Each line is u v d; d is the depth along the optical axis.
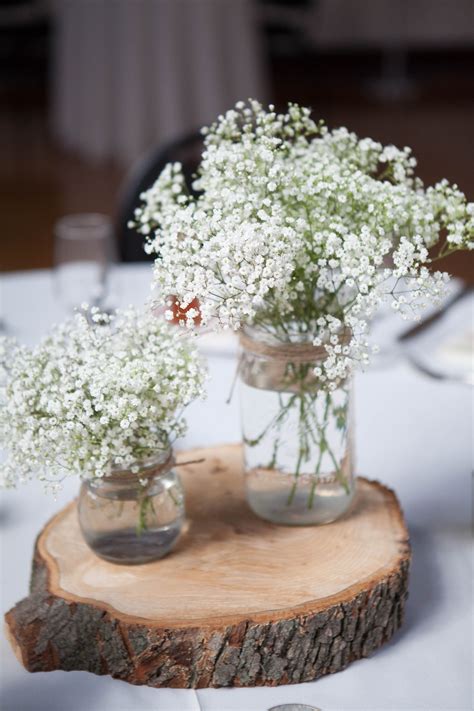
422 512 1.21
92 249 1.51
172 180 1.07
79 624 1.00
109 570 1.06
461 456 1.29
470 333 1.53
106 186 4.59
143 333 1.03
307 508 1.10
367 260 0.93
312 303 1.04
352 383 1.08
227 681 0.99
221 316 0.94
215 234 0.96
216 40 4.52
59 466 0.98
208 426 1.35
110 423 0.98
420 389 1.42
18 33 6.08
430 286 0.95
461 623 1.06
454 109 5.96
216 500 1.17
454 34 7.18
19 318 1.60
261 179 0.98
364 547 1.07
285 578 1.04
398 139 5.30
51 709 0.97
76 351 1.00
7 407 0.97
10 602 1.09
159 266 0.96
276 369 1.05
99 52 4.80
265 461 1.09
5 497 1.23
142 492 1.03
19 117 5.99
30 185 4.67
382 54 7.17
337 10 7.16
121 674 1.00
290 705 0.97
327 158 1.03
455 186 1.01
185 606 1.00
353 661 1.02
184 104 4.58
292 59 7.21
